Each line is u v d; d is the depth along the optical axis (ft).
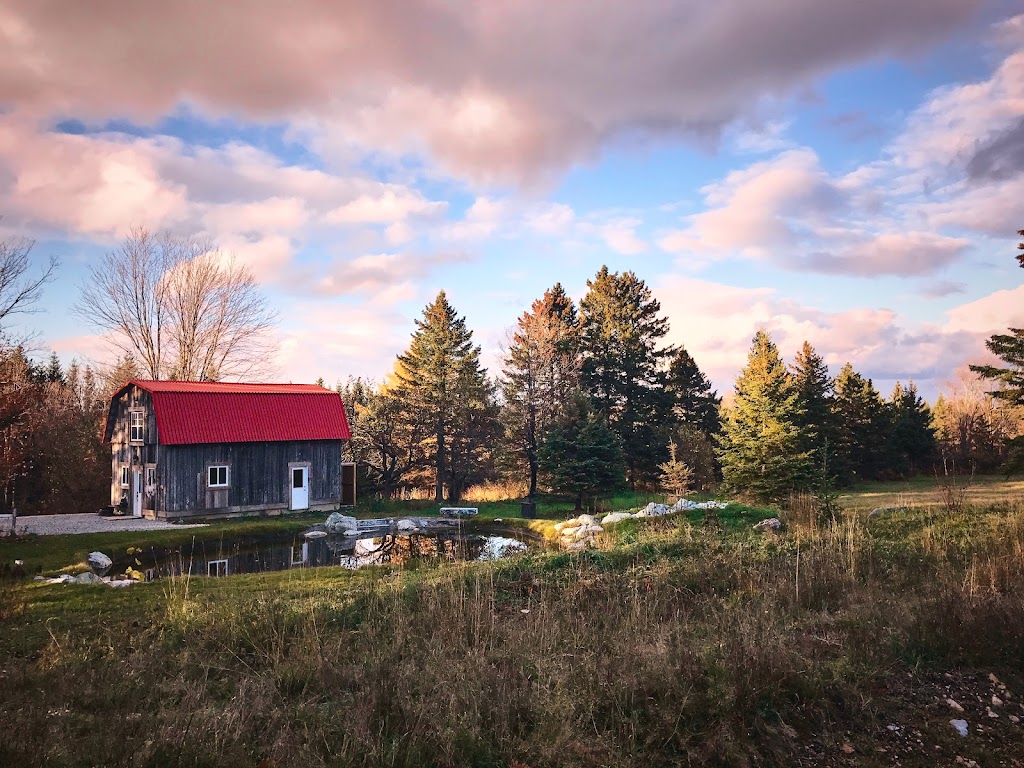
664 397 159.22
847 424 135.33
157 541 75.15
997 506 52.31
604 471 101.65
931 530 41.11
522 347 128.98
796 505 52.80
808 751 16.19
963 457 146.20
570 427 106.32
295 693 19.48
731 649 19.45
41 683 19.80
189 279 133.08
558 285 176.96
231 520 95.91
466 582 31.94
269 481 104.58
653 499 100.32
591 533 64.64
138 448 102.78
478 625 23.73
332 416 112.57
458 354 142.10
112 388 134.72
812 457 96.07
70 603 34.73
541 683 18.34
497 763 15.21
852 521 43.91
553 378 127.65
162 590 38.40
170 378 132.77
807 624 23.66
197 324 133.90
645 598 27.48
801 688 18.13
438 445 131.03
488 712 16.79
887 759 15.97
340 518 93.20
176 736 15.25
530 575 34.19
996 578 27.84
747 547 37.27
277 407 107.45
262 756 15.17
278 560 67.56
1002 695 18.92
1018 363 58.95
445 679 18.48
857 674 19.22
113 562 66.08
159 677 20.58
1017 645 20.85
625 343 159.53
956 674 20.06
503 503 117.60
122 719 16.34
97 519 95.96
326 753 15.23
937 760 15.97
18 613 31.27
